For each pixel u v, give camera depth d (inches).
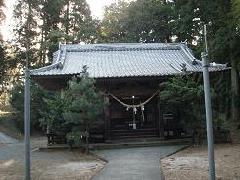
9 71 1755.7
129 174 499.5
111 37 1808.6
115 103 1012.5
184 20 1084.5
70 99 783.7
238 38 960.3
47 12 1820.9
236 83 1125.1
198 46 1100.5
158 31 1670.8
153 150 746.8
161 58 1068.5
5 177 513.0
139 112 1010.1
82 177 490.9
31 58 1754.4
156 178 466.3
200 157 624.1
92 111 742.5
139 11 1667.1
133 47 1124.5
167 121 925.8
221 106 1208.8
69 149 812.0
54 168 576.1
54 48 1669.5
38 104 1376.7
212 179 277.6
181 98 782.5
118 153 724.0
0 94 1759.4
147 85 954.7
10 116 1544.0
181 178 458.9
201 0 1018.7
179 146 797.9
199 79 876.6
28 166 334.3
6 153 806.5
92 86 762.8
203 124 792.3
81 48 1117.7
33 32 1830.7
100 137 894.4
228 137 820.6
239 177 453.7
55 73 895.7
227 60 1100.5
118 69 960.3
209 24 1053.8
